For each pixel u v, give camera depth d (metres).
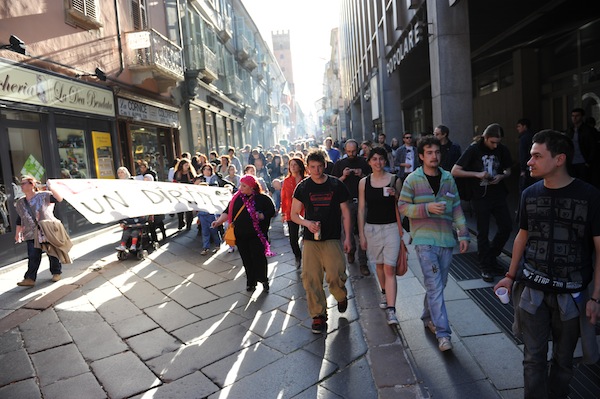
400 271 4.26
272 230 10.15
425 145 3.69
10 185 8.01
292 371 3.69
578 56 13.60
